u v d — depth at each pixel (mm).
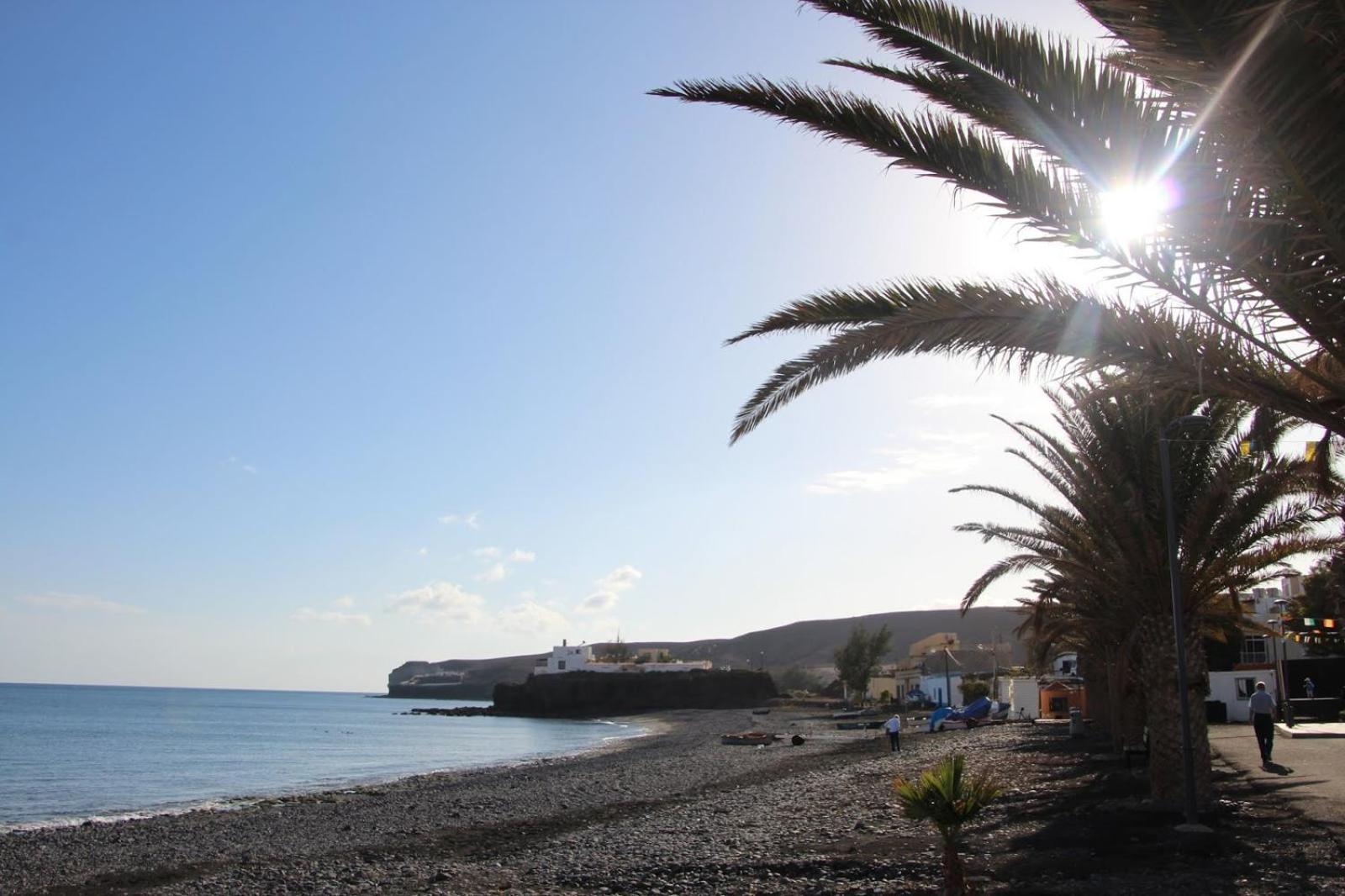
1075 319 7762
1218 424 14562
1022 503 17672
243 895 15227
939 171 7461
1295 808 14664
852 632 110875
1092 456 15125
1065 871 11578
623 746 70312
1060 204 7105
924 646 118938
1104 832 13930
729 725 92312
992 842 14023
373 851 20094
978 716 58094
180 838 24688
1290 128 5211
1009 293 8070
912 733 56500
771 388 9945
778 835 17062
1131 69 5930
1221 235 6000
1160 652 15477
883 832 16156
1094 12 5406
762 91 7637
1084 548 16984
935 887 11500
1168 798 15305
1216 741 26312
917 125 7441
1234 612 19609
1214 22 4832
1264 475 14047
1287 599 46469
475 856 18203
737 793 26906
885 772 29359
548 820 24266
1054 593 24203
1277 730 29078
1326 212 5555
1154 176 6164
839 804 21141
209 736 87750
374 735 96938
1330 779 17594
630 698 145750
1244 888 10023
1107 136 6277
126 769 52812
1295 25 4840
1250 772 18984
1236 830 13180
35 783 44500
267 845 22750
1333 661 39562
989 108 7301
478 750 72000
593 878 14227
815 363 9492
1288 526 15023
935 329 8422
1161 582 15305
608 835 19391
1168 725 15398
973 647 110688
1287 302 6121
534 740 86938
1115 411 14922
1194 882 10453
